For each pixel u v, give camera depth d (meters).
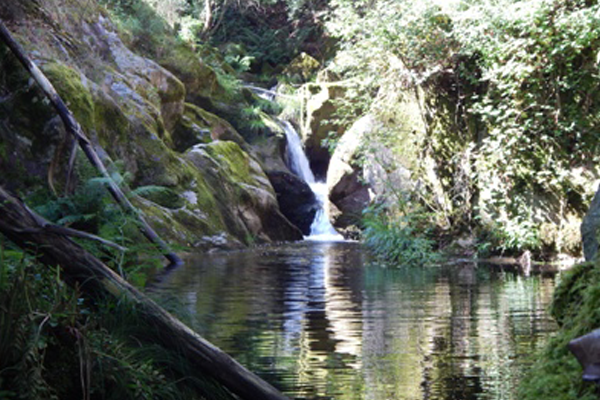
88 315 3.46
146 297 3.59
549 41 11.86
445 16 13.31
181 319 4.00
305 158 22.94
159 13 23.78
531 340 5.58
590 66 11.77
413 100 13.92
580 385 1.95
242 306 7.42
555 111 12.02
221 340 5.70
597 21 11.32
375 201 14.60
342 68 15.38
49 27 15.28
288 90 25.06
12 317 3.03
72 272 3.51
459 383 4.32
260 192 17.53
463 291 8.53
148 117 15.92
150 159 14.87
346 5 14.93
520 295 8.11
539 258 12.23
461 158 13.09
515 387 4.19
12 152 12.03
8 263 3.57
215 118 20.66
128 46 19.58
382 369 4.73
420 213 13.43
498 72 12.32
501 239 12.58
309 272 10.72
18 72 12.38
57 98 10.35
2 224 3.44
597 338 1.80
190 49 22.20
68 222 8.41
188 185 15.46
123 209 10.38
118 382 3.22
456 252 12.88
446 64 13.22
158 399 3.32
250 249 15.30
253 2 30.53
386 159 14.12
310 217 20.34
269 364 4.89
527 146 12.22
